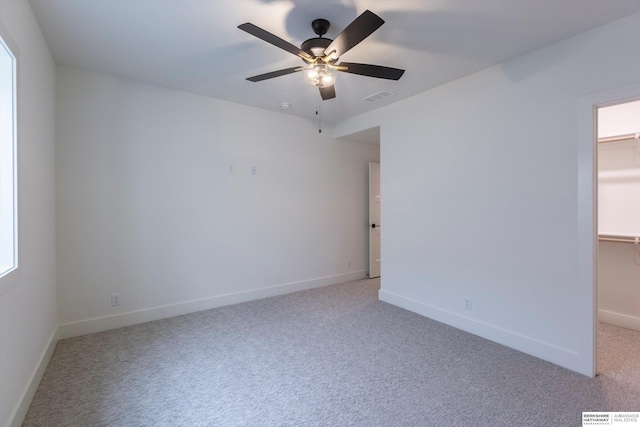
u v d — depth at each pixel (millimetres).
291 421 1704
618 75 2035
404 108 3570
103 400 1883
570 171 2254
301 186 4391
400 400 1885
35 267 2029
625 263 2996
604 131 3150
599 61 2115
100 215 2947
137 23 2113
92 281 2908
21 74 1755
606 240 3012
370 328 3012
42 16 2025
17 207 1625
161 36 2279
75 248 2822
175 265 3371
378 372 2207
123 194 3062
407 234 3549
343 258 4910
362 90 3301
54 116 2670
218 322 3172
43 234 2262
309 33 2225
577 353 2205
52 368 2248
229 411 1789
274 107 3922
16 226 1616
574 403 1842
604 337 2764
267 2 1887
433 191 3248
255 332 2918
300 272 4402
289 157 4262
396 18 2035
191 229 3473
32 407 1809
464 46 2391
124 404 1847
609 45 2072
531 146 2467
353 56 2545
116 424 1678
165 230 3307
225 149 3701
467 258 2932
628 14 1979
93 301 2914
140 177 3154
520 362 2342
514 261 2578
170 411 1787
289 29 2180
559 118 2311
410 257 3518
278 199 4160
